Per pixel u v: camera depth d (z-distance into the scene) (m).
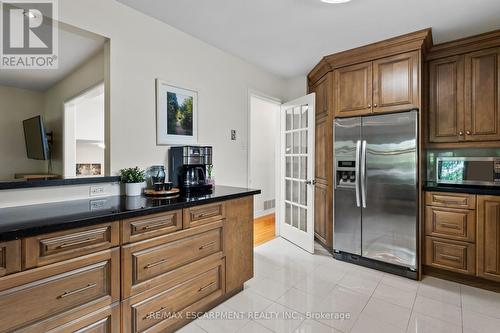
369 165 2.79
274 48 2.97
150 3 2.11
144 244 1.60
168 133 2.47
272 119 5.63
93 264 1.38
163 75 2.43
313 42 2.80
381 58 2.76
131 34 2.18
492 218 2.34
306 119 3.51
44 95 4.29
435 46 2.78
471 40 2.60
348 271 2.77
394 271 2.70
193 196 2.08
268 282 2.52
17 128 4.09
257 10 2.20
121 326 1.49
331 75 3.15
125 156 2.17
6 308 1.11
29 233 1.15
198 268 1.93
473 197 2.42
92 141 4.01
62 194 1.85
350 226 2.96
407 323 1.89
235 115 3.23
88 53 2.65
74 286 1.31
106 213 1.45
